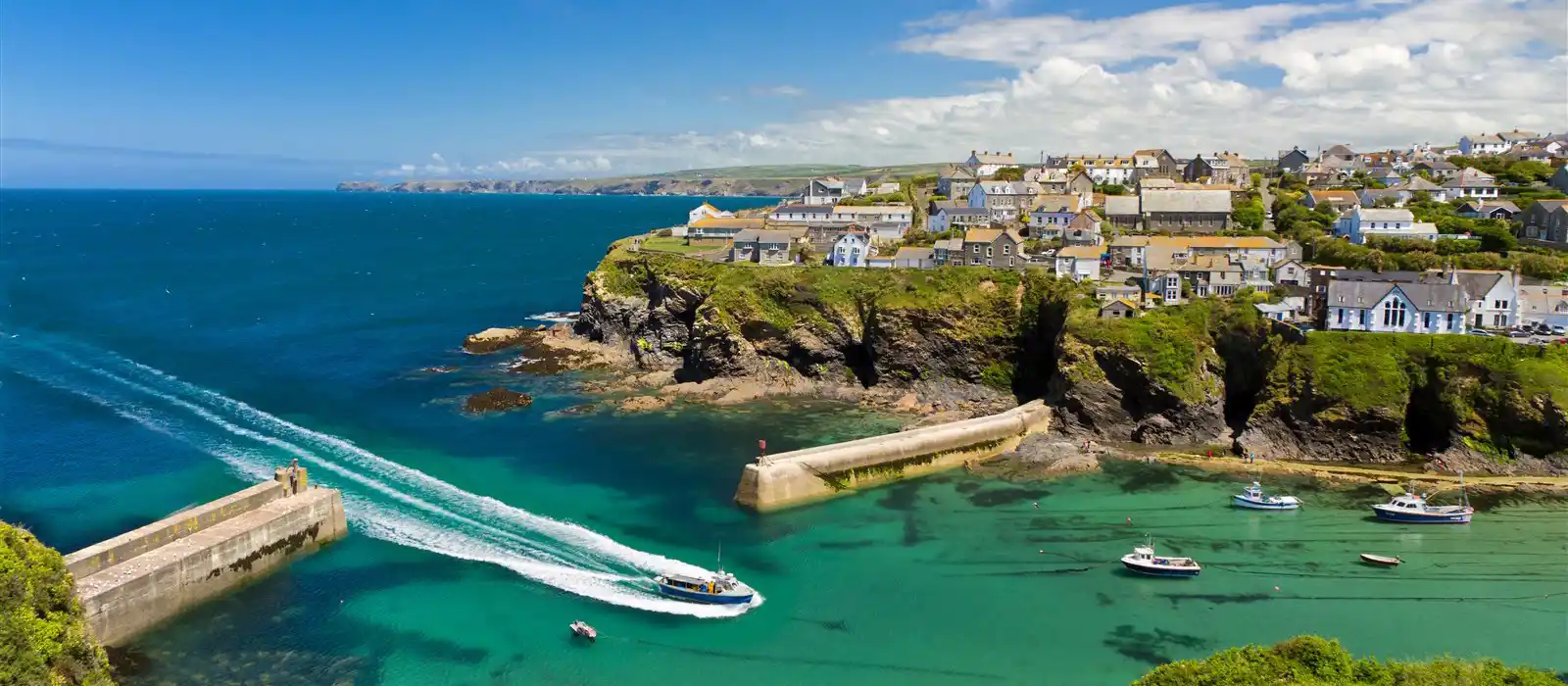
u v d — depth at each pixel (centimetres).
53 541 6831
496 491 8106
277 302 17688
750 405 10994
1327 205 15688
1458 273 10444
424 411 10500
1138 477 8712
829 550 7088
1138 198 15712
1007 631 5900
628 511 7750
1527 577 6644
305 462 8694
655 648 5666
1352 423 9219
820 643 5750
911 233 15625
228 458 8738
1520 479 8450
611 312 13825
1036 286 11812
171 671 5328
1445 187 16100
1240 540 7294
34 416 9912
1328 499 8156
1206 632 5900
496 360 13162
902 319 11606
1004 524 7612
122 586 5656
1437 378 9269
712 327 11912
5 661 4334
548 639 5741
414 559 6781
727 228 16938
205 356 12975
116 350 13175
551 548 7000
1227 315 10362
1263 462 9050
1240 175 19050
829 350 12038
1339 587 6506
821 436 9738
